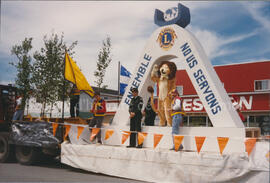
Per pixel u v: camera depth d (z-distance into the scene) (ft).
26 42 38.83
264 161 18.26
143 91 28.43
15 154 31.17
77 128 28.17
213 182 19.62
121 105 29.17
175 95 24.94
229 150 22.06
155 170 21.98
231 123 22.82
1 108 33.65
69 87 38.68
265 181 18.08
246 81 73.36
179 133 24.49
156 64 28.14
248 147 18.92
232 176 19.10
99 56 41.75
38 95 39.09
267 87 70.59
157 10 28.55
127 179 23.20
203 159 20.15
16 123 30.58
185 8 27.71
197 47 25.35
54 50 39.34
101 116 28.22
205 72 24.48
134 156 23.16
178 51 26.21
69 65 32.78
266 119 67.62
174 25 26.66
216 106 23.67
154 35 28.09
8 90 35.01
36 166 29.35
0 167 28.19
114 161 24.09
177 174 21.01
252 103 70.23
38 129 28.71
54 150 28.50
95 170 24.98
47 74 38.86
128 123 28.48
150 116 31.04
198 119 73.10
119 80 46.93
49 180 21.80
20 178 22.44
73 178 22.97
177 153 21.21
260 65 72.02
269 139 18.65
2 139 31.42
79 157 26.09
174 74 27.14
